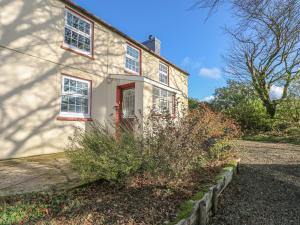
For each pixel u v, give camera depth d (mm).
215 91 23422
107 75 11227
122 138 4328
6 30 7199
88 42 10406
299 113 16547
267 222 3703
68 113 9297
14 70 7375
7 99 7188
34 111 7930
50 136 8422
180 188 3916
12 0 7379
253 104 18703
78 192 3891
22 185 4336
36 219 3018
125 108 11250
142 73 13945
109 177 3838
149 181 3973
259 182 5730
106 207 3242
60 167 5902
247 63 18188
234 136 8508
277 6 4855
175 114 5539
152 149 4133
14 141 7336
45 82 8320
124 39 12461
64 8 9156
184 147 4395
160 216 3020
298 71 16625
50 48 8531
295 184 5613
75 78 9609
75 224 2799
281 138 14234
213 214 3916
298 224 3652
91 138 4344
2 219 2980
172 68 18062
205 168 5352
